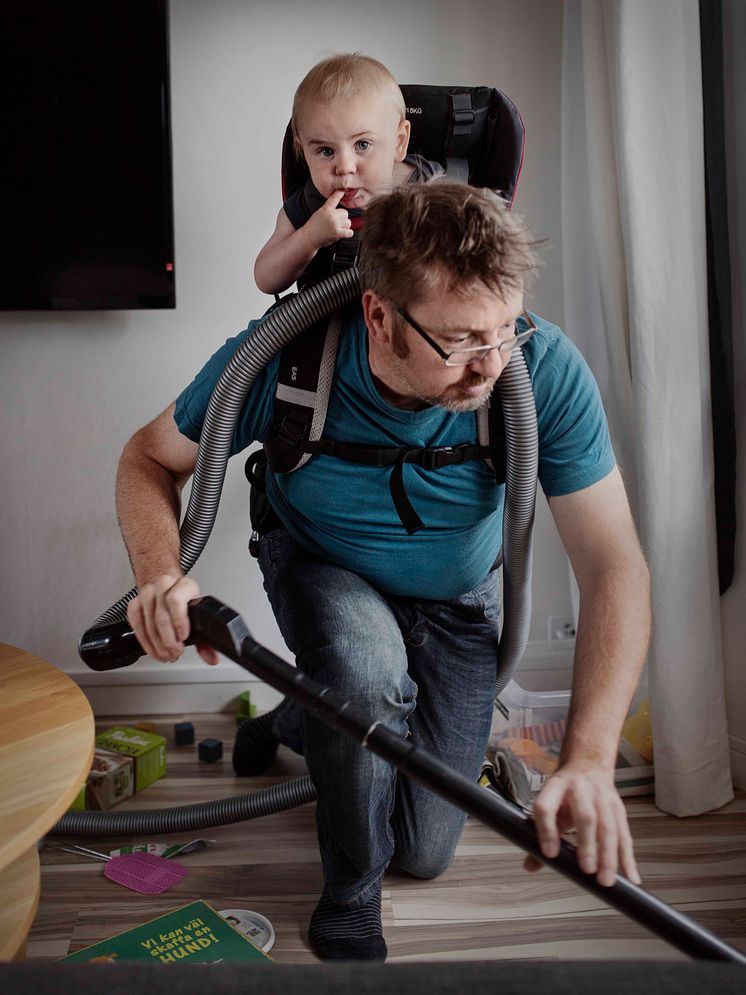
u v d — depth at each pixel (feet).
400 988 1.48
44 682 4.27
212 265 7.95
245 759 7.25
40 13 7.35
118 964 1.54
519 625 5.49
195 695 8.41
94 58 7.43
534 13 7.80
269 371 4.78
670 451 6.61
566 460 4.61
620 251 7.02
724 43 6.65
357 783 4.90
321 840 5.20
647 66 6.43
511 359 4.37
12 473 8.09
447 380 3.82
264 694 8.40
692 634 6.68
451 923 5.51
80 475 8.12
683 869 6.04
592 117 6.98
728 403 6.82
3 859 3.01
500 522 5.34
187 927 5.11
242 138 7.81
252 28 7.72
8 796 3.32
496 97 5.24
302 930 5.41
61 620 8.27
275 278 5.31
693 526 6.64
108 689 8.34
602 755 3.37
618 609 4.17
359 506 4.97
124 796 6.86
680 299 6.52
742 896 5.74
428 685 5.70
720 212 6.65
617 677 3.92
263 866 6.06
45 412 8.04
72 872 5.98
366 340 4.58
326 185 5.21
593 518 4.57
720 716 6.83
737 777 7.13
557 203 8.00
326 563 5.39
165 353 8.03
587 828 2.83
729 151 6.73
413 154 5.40
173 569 4.32
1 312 7.91
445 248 3.55
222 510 8.18
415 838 5.71
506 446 4.62
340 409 4.75
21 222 7.57
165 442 5.13
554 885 5.90
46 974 1.49
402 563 5.17
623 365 7.09
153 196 7.59
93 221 7.60
